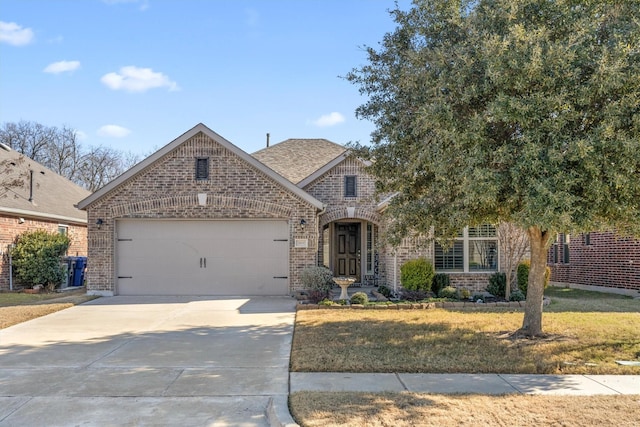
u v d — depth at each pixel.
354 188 17.70
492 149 7.29
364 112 9.98
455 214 7.74
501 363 7.42
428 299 13.72
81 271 19.98
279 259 15.67
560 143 6.78
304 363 7.44
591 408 5.48
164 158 15.69
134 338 9.49
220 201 15.59
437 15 8.55
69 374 7.02
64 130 44.56
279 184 15.62
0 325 10.63
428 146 7.84
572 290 18.62
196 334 9.88
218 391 6.27
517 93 7.18
